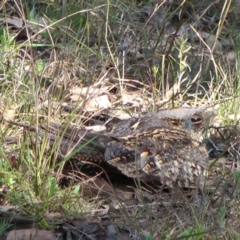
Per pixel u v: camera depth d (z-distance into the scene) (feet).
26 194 31.35
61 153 32.78
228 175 34.63
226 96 41.06
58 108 36.73
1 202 31.45
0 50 41.60
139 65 43.65
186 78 41.63
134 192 33.09
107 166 33.47
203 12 49.11
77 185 32.30
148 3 50.96
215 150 37.50
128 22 47.44
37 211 30.53
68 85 39.58
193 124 35.60
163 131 33.76
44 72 39.75
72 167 33.65
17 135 35.29
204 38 48.70
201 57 44.45
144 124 34.14
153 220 31.07
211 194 32.91
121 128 34.30
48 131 32.91
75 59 41.86
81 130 33.50
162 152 32.91
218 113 39.99
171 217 30.94
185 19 50.72
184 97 41.45
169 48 43.50
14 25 45.96
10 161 33.12
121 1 49.06
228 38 49.62
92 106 39.70
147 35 46.34
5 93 37.63
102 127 37.58
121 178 33.83
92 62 43.68
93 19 46.44
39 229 29.73
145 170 32.45
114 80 42.50
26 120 36.04
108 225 30.58
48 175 31.81
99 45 42.80
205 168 34.09
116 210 31.55
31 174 32.04
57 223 30.45
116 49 42.52
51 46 42.14
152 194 33.12
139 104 40.63
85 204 31.91
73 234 30.04
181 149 33.55
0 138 34.45
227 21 51.13
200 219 30.45
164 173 32.76
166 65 44.04
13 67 39.86
